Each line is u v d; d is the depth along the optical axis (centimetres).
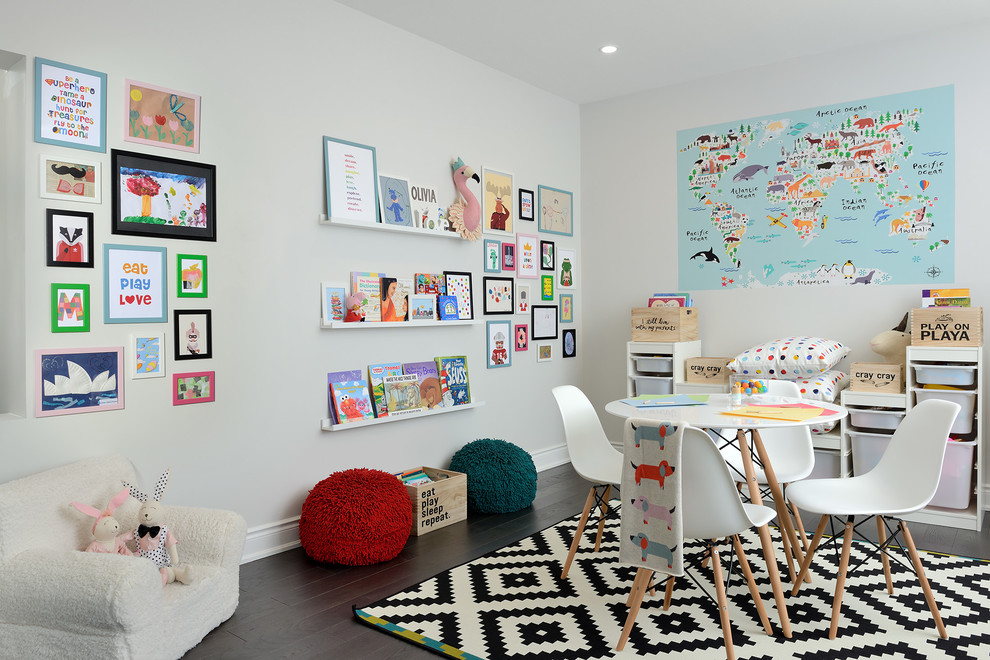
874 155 420
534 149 493
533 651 229
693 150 484
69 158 262
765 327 459
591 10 370
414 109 400
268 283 328
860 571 295
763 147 457
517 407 479
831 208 434
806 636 238
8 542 215
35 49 253
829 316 437
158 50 288
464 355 435
